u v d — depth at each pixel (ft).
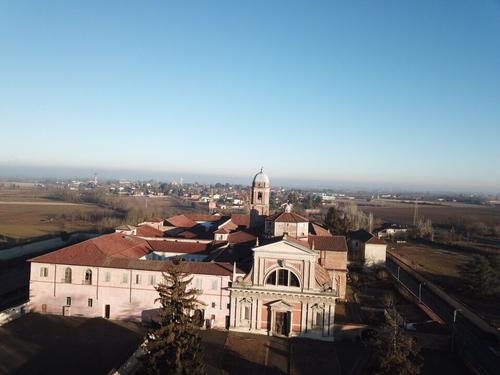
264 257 242.99
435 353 222.48
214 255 299.99
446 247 620.49
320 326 236.84
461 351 215.72
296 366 202.28
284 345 226.79
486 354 222.89
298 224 310.24
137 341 220.02
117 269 252.42
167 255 320.29
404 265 467.11
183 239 369.71
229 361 204.23
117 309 252.42
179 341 165.37
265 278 242.17
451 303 316.40
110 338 222.89
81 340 218.79
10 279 341.41
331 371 197.98
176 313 170.30
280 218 313.12
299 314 239.50
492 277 331.57
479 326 266.16
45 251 462.19
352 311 280.31
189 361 162.30
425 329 239.30
